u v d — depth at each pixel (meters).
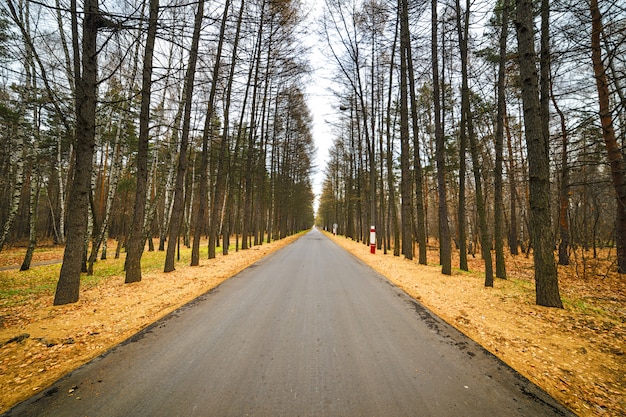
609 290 8.05
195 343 3.81
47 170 24.34
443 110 13.83
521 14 6.06
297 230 60.28
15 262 15.30
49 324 4.53
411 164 23.47
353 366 3.20
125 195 27.69
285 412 2.37
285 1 13.79
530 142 6.01
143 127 8.39
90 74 6.02
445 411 2.43
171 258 10.05
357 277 8.84
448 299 6.26
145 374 3.01
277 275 9.09
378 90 20.48
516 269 13.03
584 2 6.81
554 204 19.47
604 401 2.69
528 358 3.52
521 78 6.13
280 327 4.43
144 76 8.41
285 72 16.84
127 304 5.65
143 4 5.51
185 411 2.40
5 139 19.81
